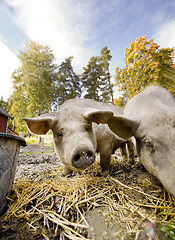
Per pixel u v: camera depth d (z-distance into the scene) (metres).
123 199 0.62
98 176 0.93
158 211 0.54
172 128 0.51
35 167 1.54
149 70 3.48
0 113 2.37
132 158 1.23
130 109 0.80
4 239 0.47
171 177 0.48
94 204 0.61
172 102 0.65
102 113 0.64
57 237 0.48
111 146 1.02
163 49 3.38
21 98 7.68
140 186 0.70
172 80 3.39
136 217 0.52
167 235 0.43
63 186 0.76
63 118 0.70
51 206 0.61
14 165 0.68
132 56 3.71
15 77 8.15
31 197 0.68
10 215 0.57
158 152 0.52
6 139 0.60
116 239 0.44
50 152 3.00
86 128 0.67
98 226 0.50
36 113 7.24
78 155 0.56
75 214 0.58
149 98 0.69
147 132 0.57
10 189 0.67
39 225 0.53
